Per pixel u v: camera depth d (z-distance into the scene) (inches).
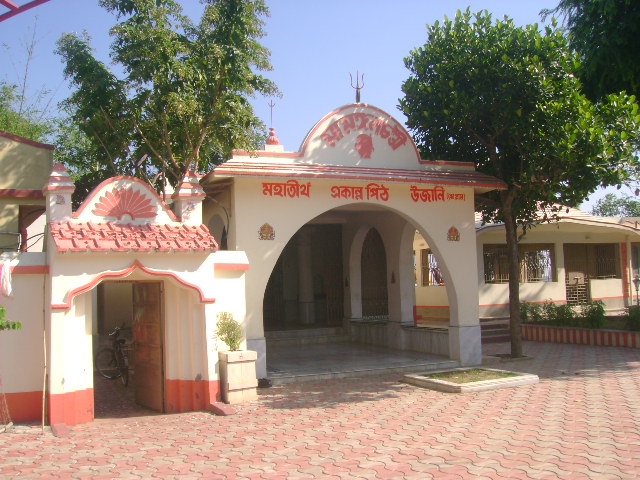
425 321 764.6
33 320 319.0
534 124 458.6
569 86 456.1
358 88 477.7
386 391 382.6
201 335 349.7
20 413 312.8
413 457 238.5
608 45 507.8
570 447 243.8
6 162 456.1
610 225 753.6
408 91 510.3
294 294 717.3
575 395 349.1
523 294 765.9
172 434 287.6
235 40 435.2
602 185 441.4
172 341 348.5
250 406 343.3
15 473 229.5
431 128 511.5
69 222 325.4
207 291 347.9
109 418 332.8
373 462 233.6
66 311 308.7
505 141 487.5
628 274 885.8
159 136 494.6
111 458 248.5
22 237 475.8
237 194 409.4
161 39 410.6
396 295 573.9
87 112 441.4
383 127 465.1
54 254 306.2
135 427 305.0
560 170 455.5
